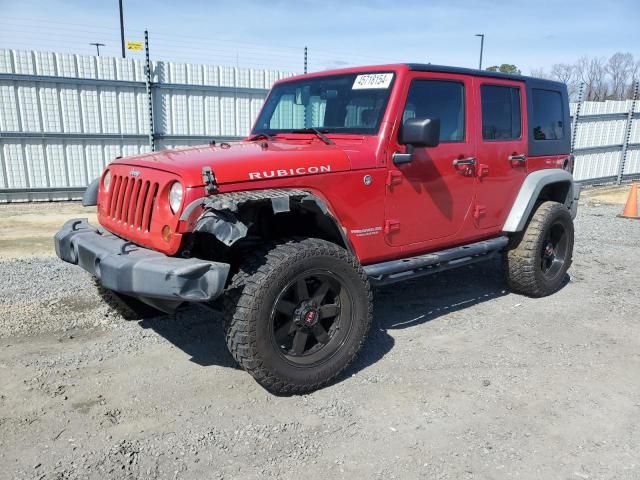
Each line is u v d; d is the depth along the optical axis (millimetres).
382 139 3857
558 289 5680
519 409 3279
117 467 2691
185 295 2924
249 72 12570
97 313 4719
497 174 4793
